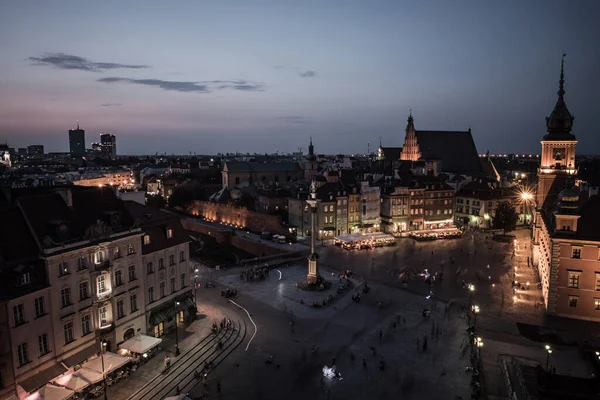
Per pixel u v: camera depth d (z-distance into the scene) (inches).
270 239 5196.9
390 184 5708.7
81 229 2132.1
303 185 7042.3
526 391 1807.3
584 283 2684.5
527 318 2728.8
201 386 1982.0
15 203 2030.0
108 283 2178.9
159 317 2502.5
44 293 1871.3
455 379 2022.6
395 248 4699.8
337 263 4087.1
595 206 2792.8
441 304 2992.1
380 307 2940.5
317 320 2743.6
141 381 2020.2
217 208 6707.7
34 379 1808.6
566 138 4119.1
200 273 3890.3
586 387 1786.4
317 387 1968.5
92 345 2108.8
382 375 2066.9
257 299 3147.1
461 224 6141.7
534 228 4224.9
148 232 2497.5
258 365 2175.2
